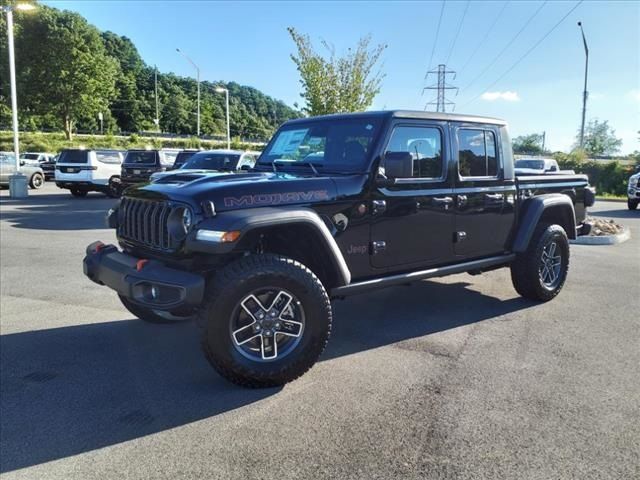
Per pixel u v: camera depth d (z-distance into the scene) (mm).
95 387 3713
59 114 65312
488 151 5125
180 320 5168
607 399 3480
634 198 18031
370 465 2746
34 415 3309
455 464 2750
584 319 5238
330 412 3318
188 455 2852
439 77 42219
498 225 5270
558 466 2727
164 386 3729
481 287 6531
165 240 3674
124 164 18547
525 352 4340
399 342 4586
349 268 4145
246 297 3482
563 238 5805
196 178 4055
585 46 32750
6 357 4266
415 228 4504
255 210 3559
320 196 3891
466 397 3512
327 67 19688
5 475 2680
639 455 2826
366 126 4344
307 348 3705
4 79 61375
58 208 15961
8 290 6320
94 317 5320
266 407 3398
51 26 61594
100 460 2816
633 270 7637
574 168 29422
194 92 124812
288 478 2639
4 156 23484
